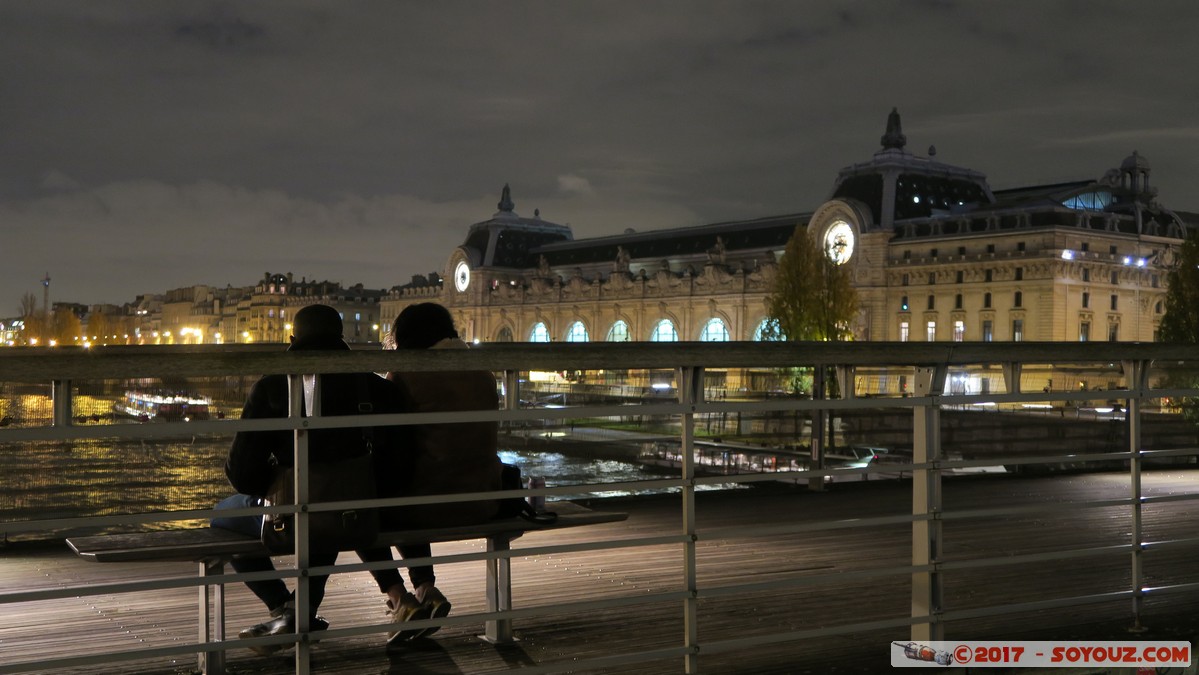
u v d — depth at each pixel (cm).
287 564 908
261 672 607
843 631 598
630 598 555
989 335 12056
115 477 1113
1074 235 11662
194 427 457
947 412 3247
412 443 606
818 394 1511
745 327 15150
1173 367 2916
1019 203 12431
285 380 561
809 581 588
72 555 978
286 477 552
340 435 558
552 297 18662
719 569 904
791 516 1225
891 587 835
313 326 594
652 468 1870
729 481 565
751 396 2128
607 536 1086
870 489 1487
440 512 609
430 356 489
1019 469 1984
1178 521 1184
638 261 17850
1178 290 6294
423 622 518
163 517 456
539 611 538
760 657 635
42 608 758
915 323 12838
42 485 1077
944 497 1401
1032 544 1040
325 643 665
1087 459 668
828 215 13788
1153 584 858
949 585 852
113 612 747
